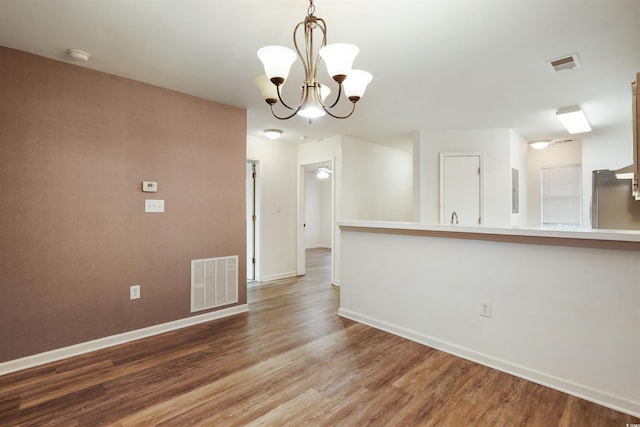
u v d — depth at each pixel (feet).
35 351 7.85
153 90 9.78
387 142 17.97
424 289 9.05
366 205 17.71
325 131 15.48
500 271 7.64
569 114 11.76
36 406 6.23
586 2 5.73
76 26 6.66
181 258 10.43
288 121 13.70
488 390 6.78
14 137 7.58
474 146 14.79
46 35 7.00
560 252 6.81
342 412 6.07
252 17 6.31
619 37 6.89
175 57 8.01
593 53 7.63
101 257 8.86
